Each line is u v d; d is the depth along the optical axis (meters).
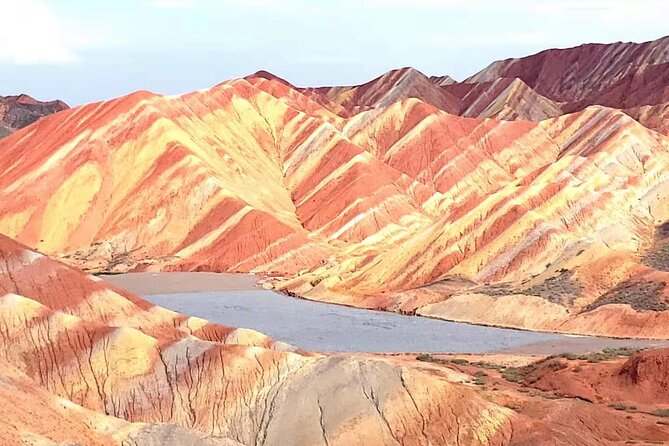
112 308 67.56
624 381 58.78
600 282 92.25
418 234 113.69
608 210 112.81
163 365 50.66
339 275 111.12
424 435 45.22
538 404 50.81
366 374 47.09
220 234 132.38
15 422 35.41
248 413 47.38
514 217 106.69
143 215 138.00
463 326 88.56
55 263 69.88
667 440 47.66
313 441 45.12
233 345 50.84
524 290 93.06
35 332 52.91
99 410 49.06
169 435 40.31
